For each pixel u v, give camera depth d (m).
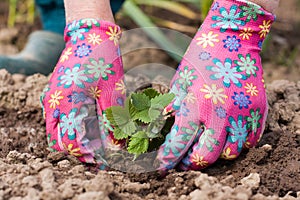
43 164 0.90
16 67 1.33
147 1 1.70
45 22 1.43
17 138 1.08
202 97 0.90
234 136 0.90
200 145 0.90
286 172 0.93
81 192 0.84
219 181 0.90
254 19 0.92
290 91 1.13
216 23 0.93
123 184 0.90
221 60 0.91
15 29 1.79
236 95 0.90
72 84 0.92
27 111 1.16
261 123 0.93
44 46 1.38
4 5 1.95
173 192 0.89
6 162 0.94
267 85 1.16
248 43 0.93
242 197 0.84
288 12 1.92
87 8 0.95
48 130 0.94
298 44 1.72
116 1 1.33
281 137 0.99
